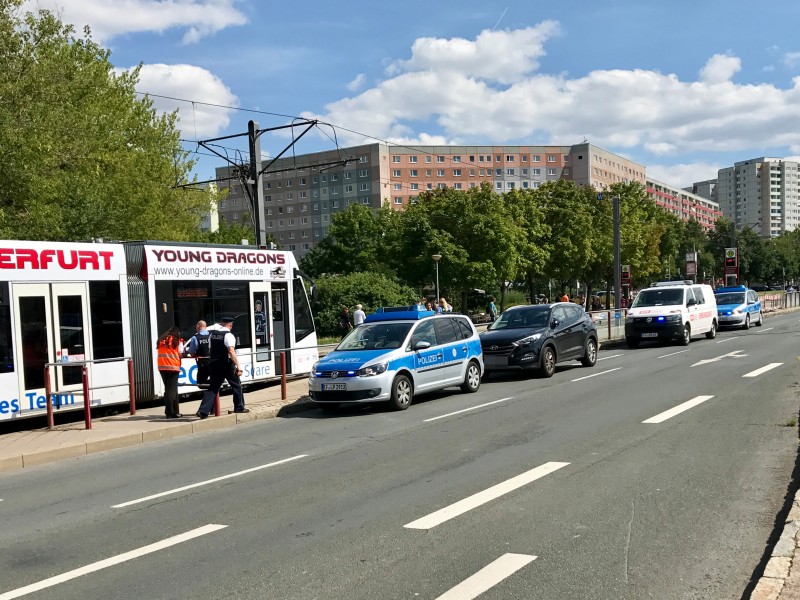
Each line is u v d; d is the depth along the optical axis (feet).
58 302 42.91
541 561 16.30
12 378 40.22
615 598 14.19
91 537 20.20
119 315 46.34
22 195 54.90
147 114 93.20
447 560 16.62
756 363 57.26
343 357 43.96
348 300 133.08
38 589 16.14
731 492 21.29
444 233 148.97
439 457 28.37
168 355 42.24
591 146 417.08
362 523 19.90
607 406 39.24
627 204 201.57
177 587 15.79
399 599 14.51
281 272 59.47
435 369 46.52
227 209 408.05
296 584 15.60
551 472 24.67
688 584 14.76
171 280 50.01
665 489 21.88
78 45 83.35
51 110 56.18
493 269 148.36
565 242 176.86
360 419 40.75
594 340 64.13
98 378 44.52
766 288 367.45
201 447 34.73
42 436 37.29
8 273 40.55
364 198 371.35
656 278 272.10
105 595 15.56
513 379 57.41
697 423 32.73
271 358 57.41
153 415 43.80
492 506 20.88
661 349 77.61
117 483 27.53
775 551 15.34
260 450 32.83
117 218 77.30
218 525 20.58
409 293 142.00
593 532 18.17
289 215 391.24
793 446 27.02
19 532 21.17
